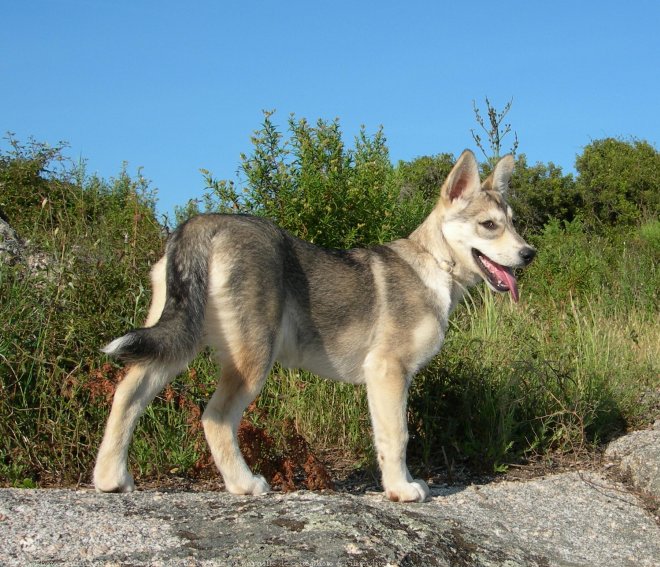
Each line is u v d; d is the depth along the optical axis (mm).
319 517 1730
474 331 2871
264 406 2537
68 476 2232
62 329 2383
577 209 8109
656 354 3256
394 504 2027
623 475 2406
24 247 2760
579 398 2623
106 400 2240
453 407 2580
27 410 2252
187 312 1913
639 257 4840
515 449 2559
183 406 2299
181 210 3342
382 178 3098
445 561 1700
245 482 1990
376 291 2156
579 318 3244
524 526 2031
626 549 1998
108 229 3053
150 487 2227
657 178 8219
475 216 2232
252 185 2902
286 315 2062
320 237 2902
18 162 4023
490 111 3320
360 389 2594
